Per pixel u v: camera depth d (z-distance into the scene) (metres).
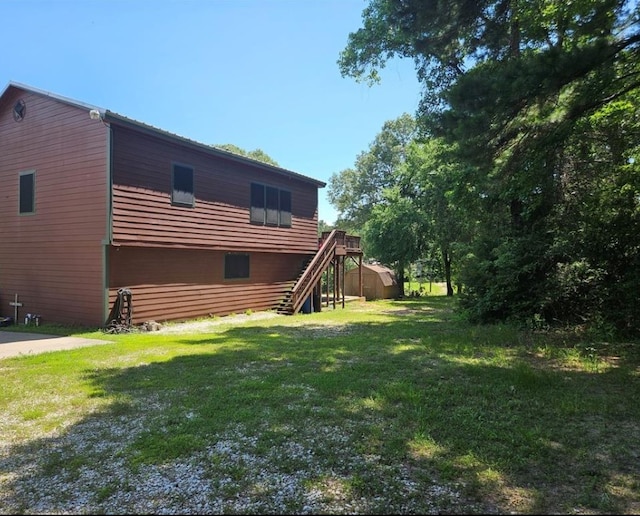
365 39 12.55
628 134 7.79
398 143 40.44
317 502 2.36
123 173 9.73
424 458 2.90
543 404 4.03
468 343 7.39
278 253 15.44
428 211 22.50
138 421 3.66
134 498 2.42
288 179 15.75
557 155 7.35
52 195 10.50
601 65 4.66
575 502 2.35
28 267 11.02
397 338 8.20
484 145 5.38
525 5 7.20
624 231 8.06
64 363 5.96
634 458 2.90
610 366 5.60
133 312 10.23
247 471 2.73
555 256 8.85
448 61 11.22
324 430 3.42
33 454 3.03
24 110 11.11
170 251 11.33
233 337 8.57
